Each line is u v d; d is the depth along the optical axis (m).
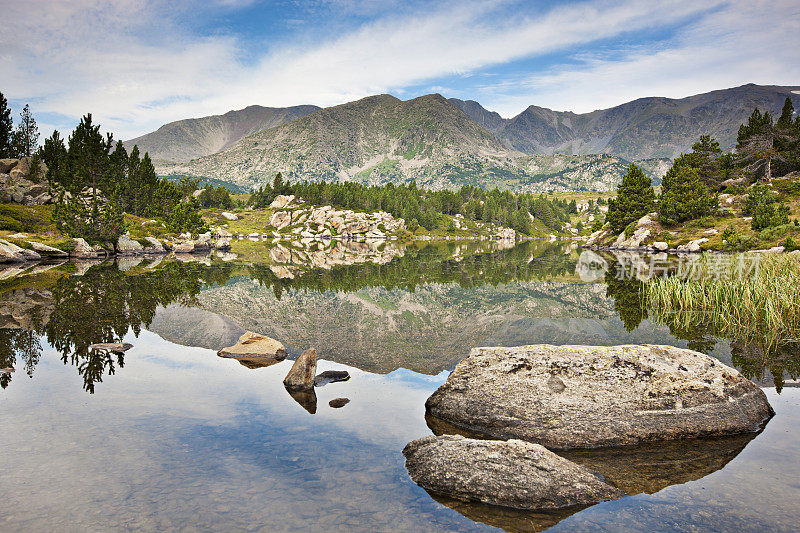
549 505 6.81
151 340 17.61
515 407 10.10
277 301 28.61
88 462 7.62
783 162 103.00
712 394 10.02
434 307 26.73
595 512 6.69
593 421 9.66
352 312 24.97
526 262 64.12
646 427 9.52
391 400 11.24
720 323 20.25
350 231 182.12
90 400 10.73
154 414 9.91
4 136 114.88
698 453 8.76
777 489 7.25
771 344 16.53
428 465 7.71
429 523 6.23
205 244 96.38
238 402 10.81
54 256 62.47
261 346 15.67
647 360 10.55
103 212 72.75
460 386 10.75
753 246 68.94
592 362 10.65
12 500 6.38
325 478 7.33
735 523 6.29
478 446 8.15
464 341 18.09
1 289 31.67
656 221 101.12
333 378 12.91
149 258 69.19
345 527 5.99
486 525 6.26
